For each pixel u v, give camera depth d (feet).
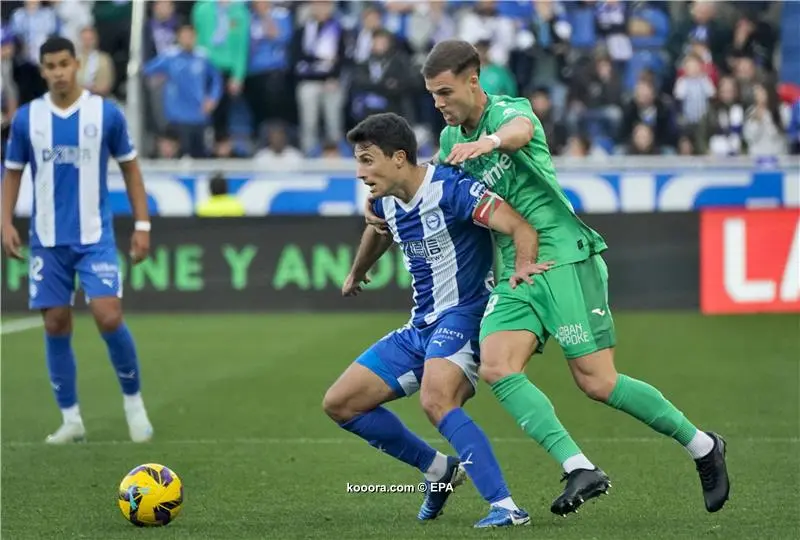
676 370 115.55
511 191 59.06
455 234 58.70
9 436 88.84
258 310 155.53
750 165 165.99
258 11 180.96
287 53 181.47
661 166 166.50
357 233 155.53
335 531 58.18
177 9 181.47
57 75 83.92
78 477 73.82
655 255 154.20
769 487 68.85
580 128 180.34
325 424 92.17
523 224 57.31
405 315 153.17
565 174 165.78
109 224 86.53
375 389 60.29
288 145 181.78
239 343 132.98
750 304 153.89
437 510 61.05
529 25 182.60
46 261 85.46
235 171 164.66
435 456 61.11
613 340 59.26
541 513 62.90
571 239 58.54
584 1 183.42
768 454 79.30
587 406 99.25
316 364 119.65
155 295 155.63
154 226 155.84
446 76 57.16
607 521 59.88
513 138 55.26
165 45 179.73
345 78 180.96
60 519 61.93
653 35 185.47
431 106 180.14
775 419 92.73
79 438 87.10
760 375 112.47
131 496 59.31
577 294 57.98
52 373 86.33
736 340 132.57
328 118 181.57
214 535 57.52
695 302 154.40
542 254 58.49
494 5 182.29
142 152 176.55
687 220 154.30
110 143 86.12
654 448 81.76
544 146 58.85
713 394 103.60
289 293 155.63
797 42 190.49
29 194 155.33
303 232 155.63
